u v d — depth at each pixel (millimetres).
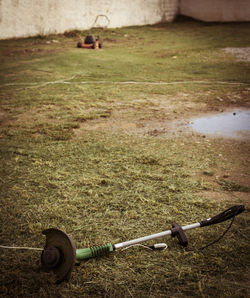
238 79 8867
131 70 10117
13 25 16859
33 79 9094
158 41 16734
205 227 3256
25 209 3514
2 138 5125
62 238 2641
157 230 3236
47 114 6246
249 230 3209
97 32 19438
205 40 16375
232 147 4824
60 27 18766
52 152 4637
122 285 2723
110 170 4180
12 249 3047
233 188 3822
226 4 23453
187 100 7160
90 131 5367
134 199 3646
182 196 3689
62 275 2594
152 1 23172
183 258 2932
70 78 9133
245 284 2707
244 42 15125
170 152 4648
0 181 3980
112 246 2891
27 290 2693
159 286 2709
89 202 3609
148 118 6012
